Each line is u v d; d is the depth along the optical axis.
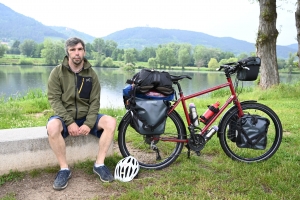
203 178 3.24
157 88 3.23
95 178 3.29
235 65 3.57
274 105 8.62
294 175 3.30
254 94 11.51
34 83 29.47
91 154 3.70
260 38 12.49
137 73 3.31
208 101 9.68
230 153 3.75
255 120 3.60
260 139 3.58
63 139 3.18
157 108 3.21
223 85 3.67
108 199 2.85
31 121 6.32
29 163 3.39
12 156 3.30
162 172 3.43
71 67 3.32
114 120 3.38
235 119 3.69
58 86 3.31
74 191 3.01
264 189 3.08
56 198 2.88
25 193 2.96
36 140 3.39
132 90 3.25
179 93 3.58
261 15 12.41
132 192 2.92
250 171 3.42
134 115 3.23
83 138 3.62
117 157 3.80
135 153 4.02
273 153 3.79
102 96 18.11
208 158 3.90
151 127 3.19
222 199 2.86
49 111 7.76
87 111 3.40
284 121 6.01
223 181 3.21
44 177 3.28
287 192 2.96
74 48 3.22
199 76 45.38
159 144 4.14
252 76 3.51
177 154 3.61
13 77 36.06
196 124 3.59
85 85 3.34
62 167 3.19
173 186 3.08
